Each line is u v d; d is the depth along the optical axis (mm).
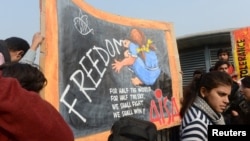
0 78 1213
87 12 3834
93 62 3770
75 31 3539
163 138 5809
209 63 9695
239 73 7207
